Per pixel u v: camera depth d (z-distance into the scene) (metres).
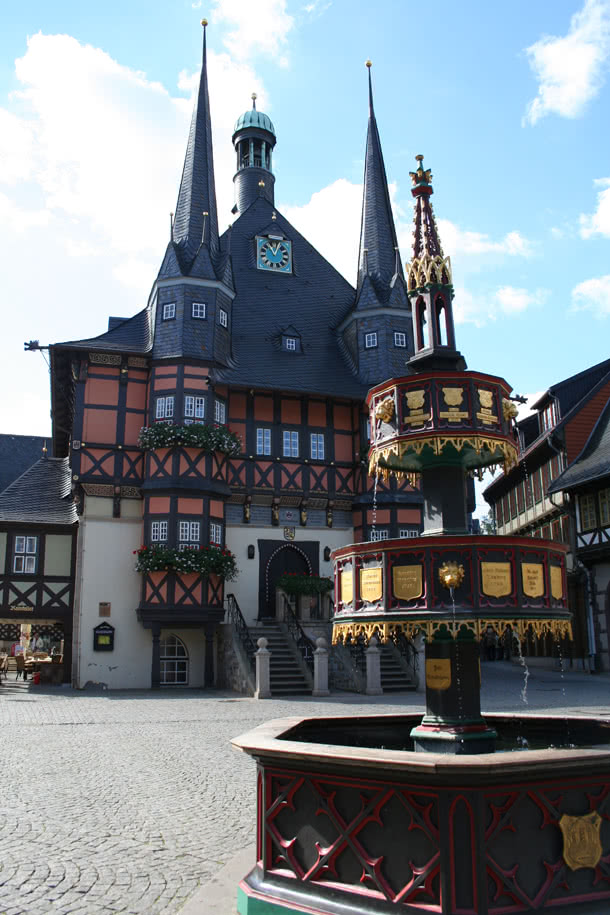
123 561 24.25
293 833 4.57
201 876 5.52
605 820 4.30
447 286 6.42
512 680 25.22
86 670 23.30
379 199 31.22
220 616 23.91
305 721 6.02
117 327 26.67
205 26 30.84
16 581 24.48
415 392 5.81
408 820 4.10
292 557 26.73
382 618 5.29
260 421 26.75
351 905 4.20
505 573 5.12
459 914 3.88
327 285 32.22
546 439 30.09
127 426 24.95
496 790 4.01
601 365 32.16
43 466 27.14
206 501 24.31
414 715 6.66
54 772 9.48
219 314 26.31
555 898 4.08
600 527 26.92
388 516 26.70
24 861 5.88
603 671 26.92
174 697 20.05
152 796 8.13
